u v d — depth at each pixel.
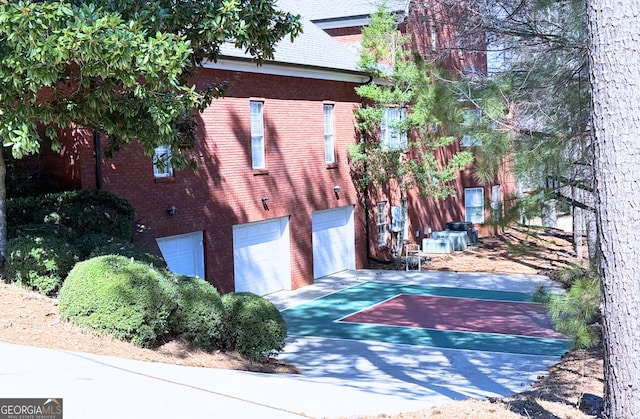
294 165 23.34
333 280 25.33
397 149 26.72
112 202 14.94
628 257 4.73
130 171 17.00
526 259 30.02
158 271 11.55
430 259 29.88
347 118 26.25
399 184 28.19
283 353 15.29
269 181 22.06
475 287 24.27
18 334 9.45
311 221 24.31
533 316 19.58
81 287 10.32
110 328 10.23
